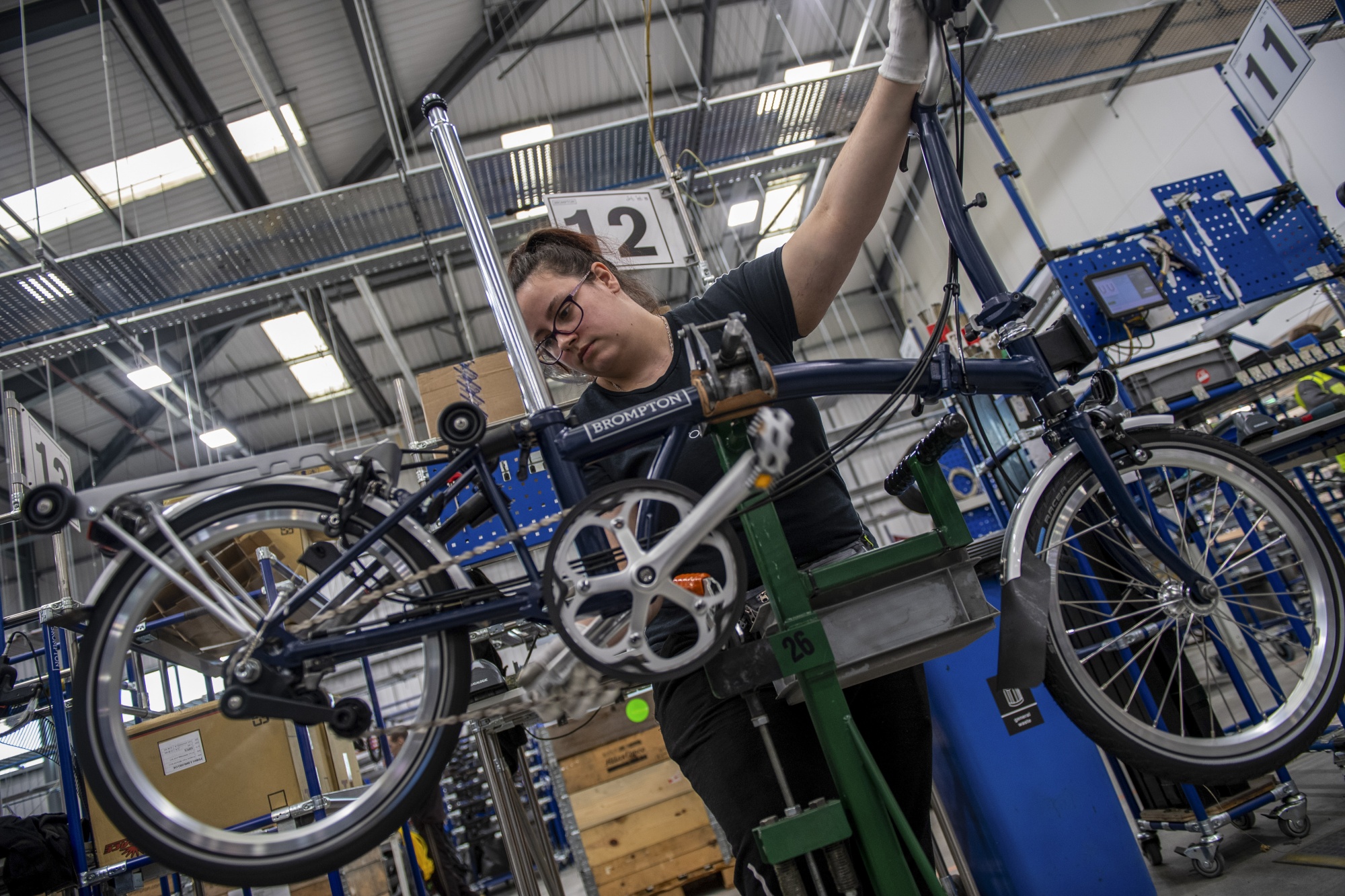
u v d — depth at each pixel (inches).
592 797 142.9
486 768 92.2
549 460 43.6
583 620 41.9
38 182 259.3
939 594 44.1
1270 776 89.7
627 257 103.8
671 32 310.3
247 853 36.8
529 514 112.5
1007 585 47.7
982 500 184.2
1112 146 311.0
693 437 48.2
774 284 51.0
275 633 38.9
